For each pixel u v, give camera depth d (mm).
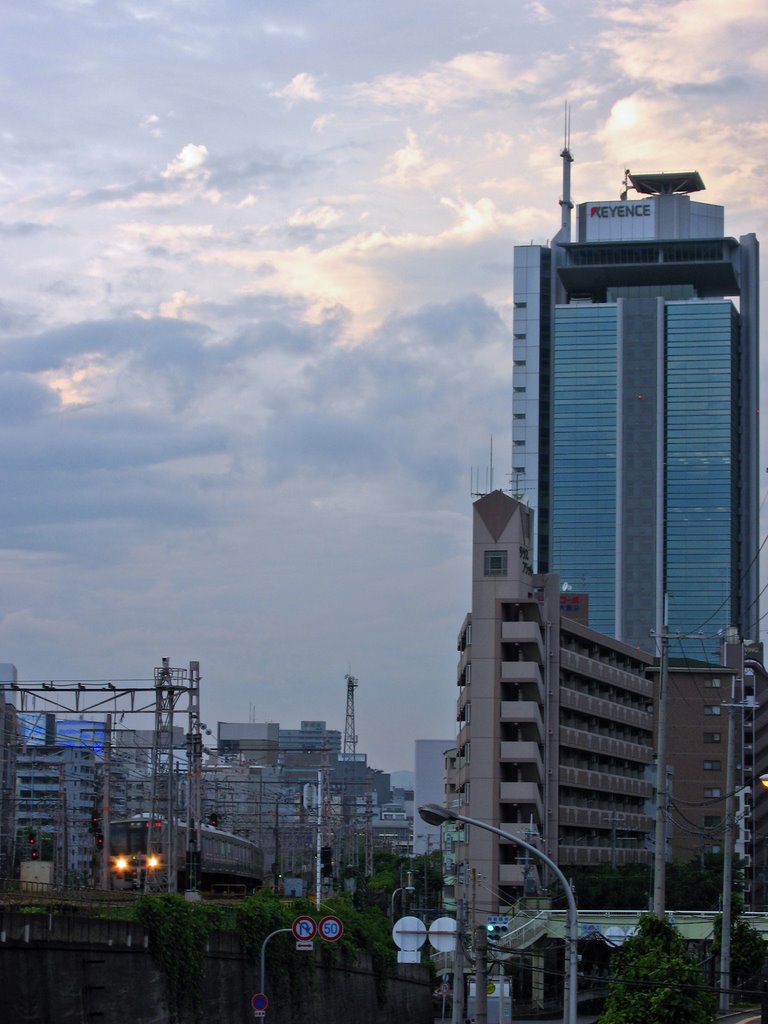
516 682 106250
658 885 52250
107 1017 44125
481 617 107500
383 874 178375
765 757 146750
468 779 105375
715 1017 59812
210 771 164875
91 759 129000
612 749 120562
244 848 107812
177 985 49031
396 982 80625
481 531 108875
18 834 132750
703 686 147750
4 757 101938
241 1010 55625
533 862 102188
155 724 74625
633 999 48188
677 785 146375
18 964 39375
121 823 89562
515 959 86312
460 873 111250
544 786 107188
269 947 58719
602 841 118562
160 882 79312
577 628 116125
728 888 67250
